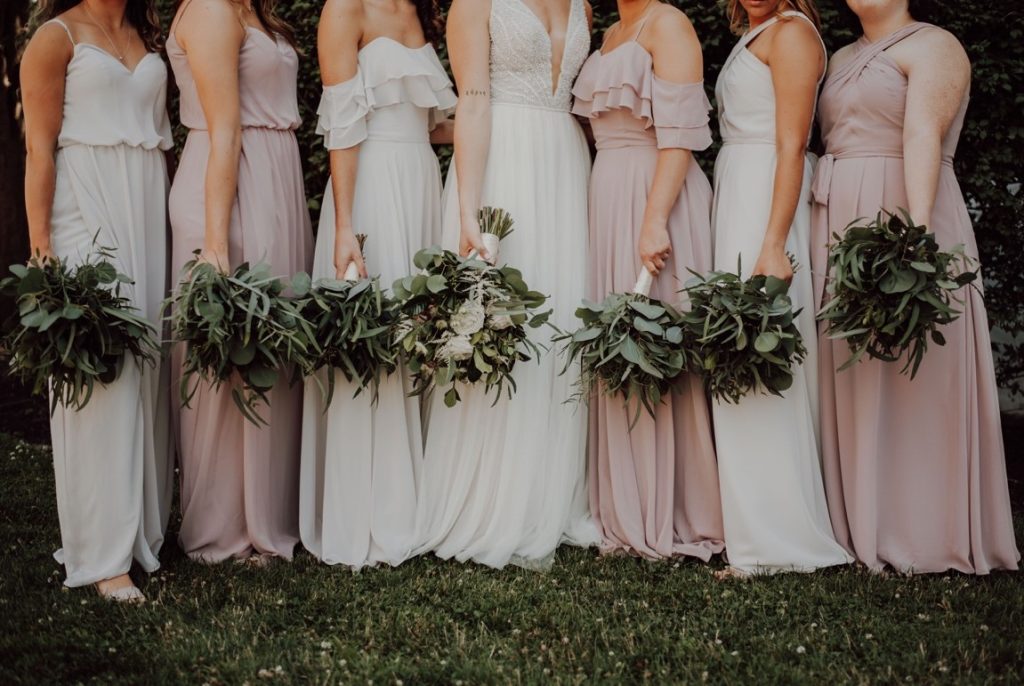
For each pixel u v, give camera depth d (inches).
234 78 134.1
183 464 141.3
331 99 139.9
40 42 128.8
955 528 134.7
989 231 207.0
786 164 135.0
